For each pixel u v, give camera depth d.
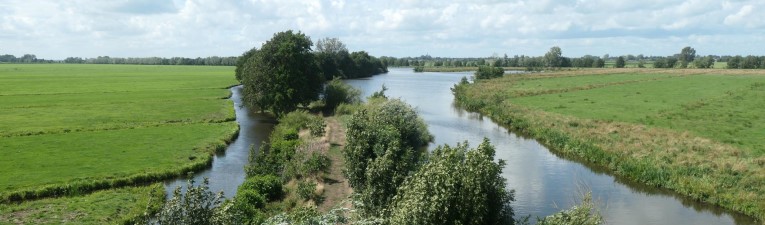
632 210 26.83
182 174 32.78
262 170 30.56
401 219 12.60
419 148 39.91
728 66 168.12
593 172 34.44
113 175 30.91
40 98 74.31
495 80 112.19
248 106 67.06
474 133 49.78
